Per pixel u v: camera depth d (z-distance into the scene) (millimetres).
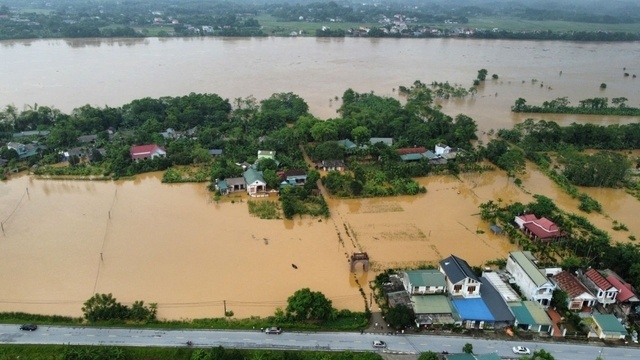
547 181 134125
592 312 78000
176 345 68188
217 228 102500
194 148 140375
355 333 72125
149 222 104250
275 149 142750
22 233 98250
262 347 68375
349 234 101375
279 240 98438
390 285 82250
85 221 103938
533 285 79250
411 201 118375
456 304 76750
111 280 83750
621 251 87438
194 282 83938
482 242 99812
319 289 82875
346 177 125750
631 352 70000
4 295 78812
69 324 71812
